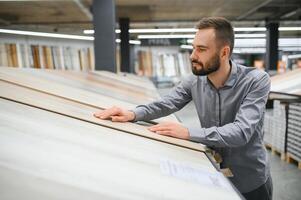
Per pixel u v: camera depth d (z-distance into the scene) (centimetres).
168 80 1328
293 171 399
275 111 472
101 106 215
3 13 696
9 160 87
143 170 101
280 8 700
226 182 104
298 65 1476
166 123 162
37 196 71
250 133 145
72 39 1183
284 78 555
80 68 1128
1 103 146
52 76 300
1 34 975
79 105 197
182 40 1216
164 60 1340
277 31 832
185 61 1373
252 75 157
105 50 443
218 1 603
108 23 434
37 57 1018
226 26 146
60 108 167
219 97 164
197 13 741
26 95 177
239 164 172
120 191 82
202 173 109
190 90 182
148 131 157
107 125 152
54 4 596
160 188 88
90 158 101
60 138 116
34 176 81
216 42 145
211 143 146
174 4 627
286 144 438
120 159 107
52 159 94
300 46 1375
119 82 412
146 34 1073
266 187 183
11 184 74
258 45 1352
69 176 85
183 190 90
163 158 118
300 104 396
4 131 110
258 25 934
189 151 138
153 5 636
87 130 135
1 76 212
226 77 159
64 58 1091
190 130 150
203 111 174
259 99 152
